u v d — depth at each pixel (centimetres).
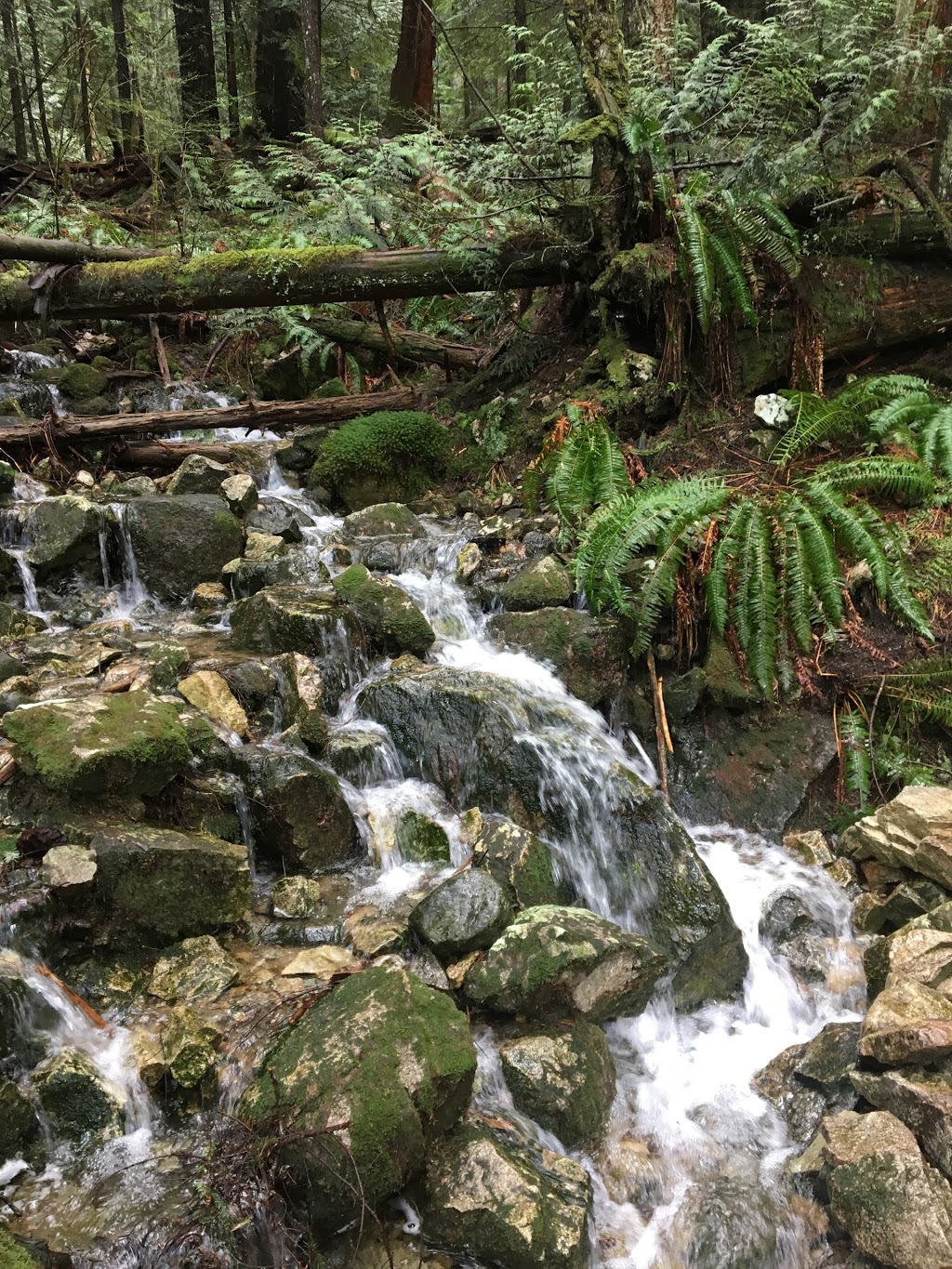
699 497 452
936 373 577
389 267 640
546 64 792
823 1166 264
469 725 390
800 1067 304
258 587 509
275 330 877
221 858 307
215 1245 214
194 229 937
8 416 667
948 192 598
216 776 345
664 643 456
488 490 620
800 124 608
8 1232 209
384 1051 242
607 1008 303
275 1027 268
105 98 1130
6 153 1191
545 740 384
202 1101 256
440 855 362
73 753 298
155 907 291
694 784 432
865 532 436
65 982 276
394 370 793
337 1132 225
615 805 369
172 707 345
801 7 659
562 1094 272
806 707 435
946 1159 249
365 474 633
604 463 512
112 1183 230
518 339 688
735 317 571
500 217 671
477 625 483
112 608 504
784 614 443
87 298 641
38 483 588
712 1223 256
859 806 413
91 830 290
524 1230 230
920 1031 268
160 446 653
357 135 1080
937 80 615
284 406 683
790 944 363
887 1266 238
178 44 1504
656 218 575
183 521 525
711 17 983
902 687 424
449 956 305
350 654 440
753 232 542
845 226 576
